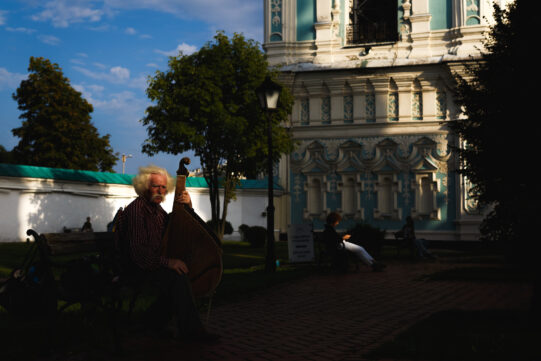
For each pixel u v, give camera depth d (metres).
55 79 43.03
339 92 31.70
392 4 32.12
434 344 5.00
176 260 5.00
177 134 22.84
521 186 7.13
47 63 43.16
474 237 28.94
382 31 32.22
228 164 24.83
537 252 6.31
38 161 41.78
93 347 5.10
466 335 5.34
